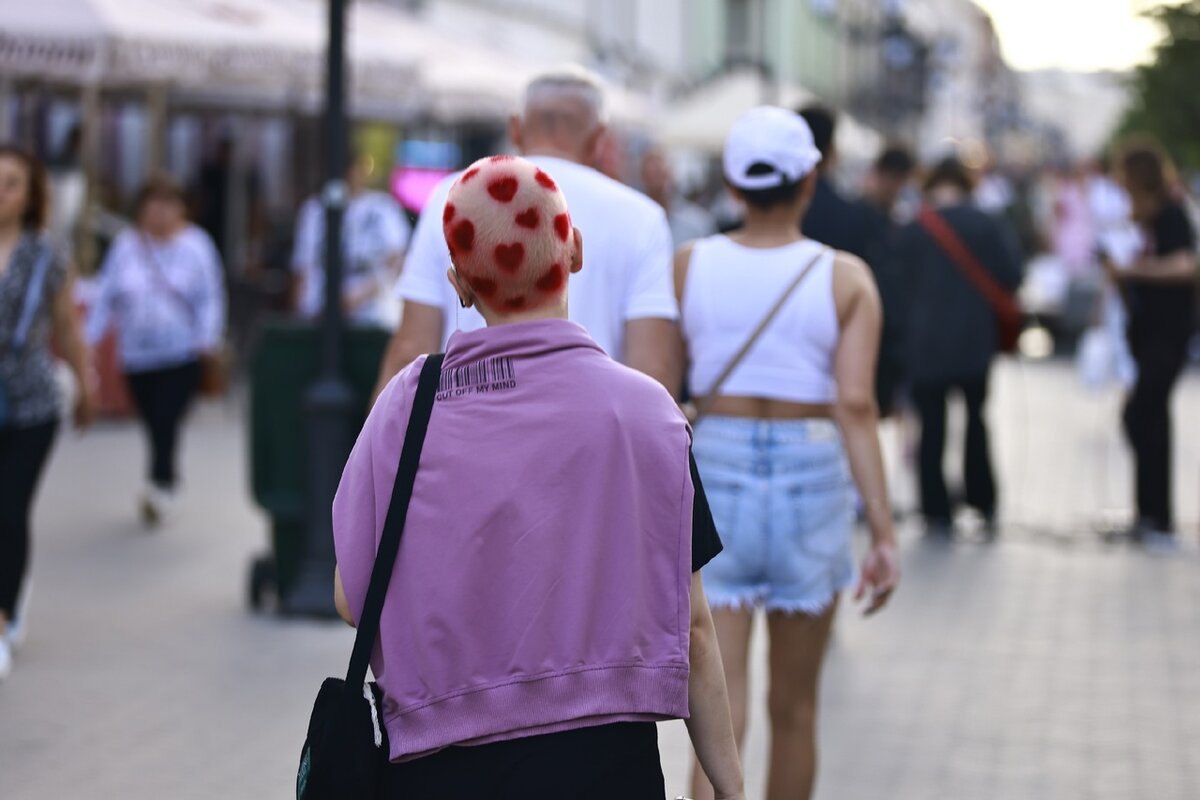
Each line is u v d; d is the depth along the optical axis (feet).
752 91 226.17
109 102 152.05
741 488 37.68
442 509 23.06
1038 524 91.76
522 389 23.29
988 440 89.04
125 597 69.67
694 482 23.56
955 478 106.32
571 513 22.97
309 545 66.54
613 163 52.19
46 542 81.46
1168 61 202.69
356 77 111.14
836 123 59.26
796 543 37.63
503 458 23.02
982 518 90.07
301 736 50.80
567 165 37.40
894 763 49.42
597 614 22.97
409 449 23.34
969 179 87.25
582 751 22.84
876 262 61.05
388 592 23.20
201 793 45.24
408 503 23.21
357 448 24.04
